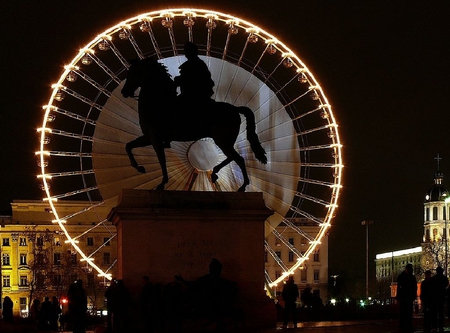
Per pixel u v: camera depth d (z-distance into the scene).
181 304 23.81
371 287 168.00
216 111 27.69
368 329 26.20
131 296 25.73
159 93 27.30
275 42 57.44
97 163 56.41
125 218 26.31
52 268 125.38
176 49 58.22
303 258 57.56
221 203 27.12
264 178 57.38
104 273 56.06
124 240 26.22
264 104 58.62
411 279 23.97
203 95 27.59
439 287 26.16
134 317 25.50
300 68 57.62
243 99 58.19
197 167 53.06
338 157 57.91
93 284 123.94
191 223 26.80
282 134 58.69
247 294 26.80
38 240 129.00
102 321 48.25
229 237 27.00
